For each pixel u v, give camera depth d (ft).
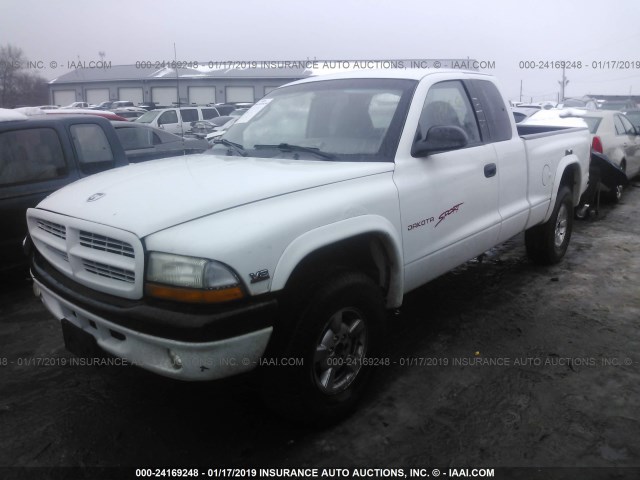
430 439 9.78
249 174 10.18
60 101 144.25
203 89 123.24
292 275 9.05
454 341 13.60
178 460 9.37
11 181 16.70
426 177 11.80
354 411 10.61
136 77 131.64
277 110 13.65
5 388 11.72
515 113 37.32
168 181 9.96
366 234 10.32
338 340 9.97
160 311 8.20
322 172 10.26
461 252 13.19
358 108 12.48
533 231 18.61
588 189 27.27
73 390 11.62
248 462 9.30
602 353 12.89
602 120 31.65
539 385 11.48
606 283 17.72
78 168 18.37
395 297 11.38
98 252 9.06
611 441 9.64
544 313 15.30
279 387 9.35
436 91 13.08
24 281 18.49
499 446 9.55
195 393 11.43
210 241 8.13
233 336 8.20
